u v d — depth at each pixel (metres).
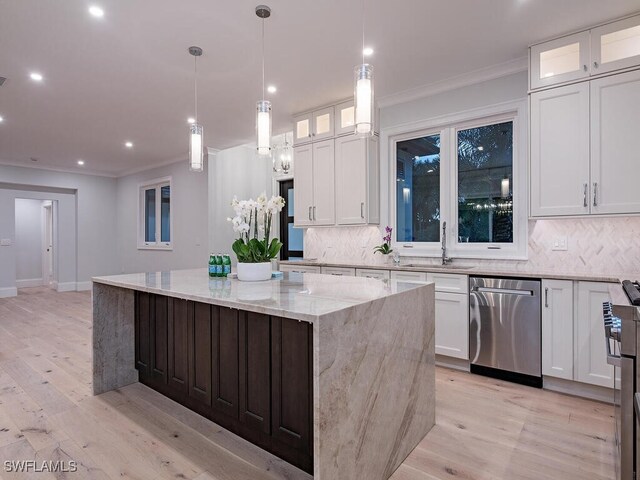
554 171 2.88
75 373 3.16
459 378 3.08
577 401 2.64
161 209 7.53
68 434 2.19
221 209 6.38
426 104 3.90
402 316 1.96
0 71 3.34
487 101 3.51
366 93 2.09
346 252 4.64
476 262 3.62
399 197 4.25
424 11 2.54
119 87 3.72
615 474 1.81
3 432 2.21
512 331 2.95
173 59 3.17
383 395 1.78
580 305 2.66
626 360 1.48
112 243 8.48
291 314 1.47
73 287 8.00
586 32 2.75
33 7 2.43
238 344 2.06
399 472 1.84
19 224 8.63
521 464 1.90
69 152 6.39
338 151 4.29
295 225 4.73
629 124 2.61
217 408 2.21
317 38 2.87
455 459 1.95
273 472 1.83
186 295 1.94
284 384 1.84
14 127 4.99
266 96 4.03
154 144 5.90
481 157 3.67
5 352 3.71
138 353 2.94
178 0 2.38
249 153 6.78
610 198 2.67
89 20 2.59
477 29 2.77
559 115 2.86
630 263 2.88
